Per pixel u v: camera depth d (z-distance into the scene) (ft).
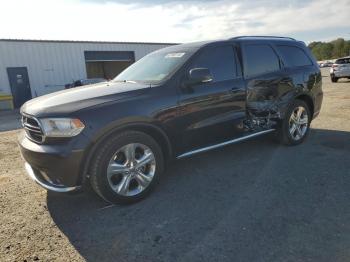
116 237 9.86
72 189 10.85
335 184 12.78
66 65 72.74
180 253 8.91
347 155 16.24
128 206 11.82
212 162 15.97
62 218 11.16
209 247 9.09
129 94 12.00
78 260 8.84
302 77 18.02
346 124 23.32
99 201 12.32
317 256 8.46
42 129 10.74
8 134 28.30
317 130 21.85
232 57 15.17
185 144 13.42
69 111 10.66
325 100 36.78
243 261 8.43
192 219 10.66
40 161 10.77
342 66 66.23
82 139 10.55
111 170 11.28
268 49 16.93
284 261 8.33
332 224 9.91
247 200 11.80
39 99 12.84
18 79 66.49
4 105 62.03
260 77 15.84
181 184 13.51
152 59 15.81
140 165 11.96
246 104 15.30
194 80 12.80
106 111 11.08
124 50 83.30
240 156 16.69
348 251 8.58
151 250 9.12
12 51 65.21
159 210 11.39
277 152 17.11
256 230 9.80
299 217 10.41
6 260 8.89
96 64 96.89
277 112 16.88
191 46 14.92
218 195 12.33
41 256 9.05
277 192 12.32
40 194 13.19
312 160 15.67
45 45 69.36
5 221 11.03
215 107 14.03
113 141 11.16
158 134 12.50
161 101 12.34
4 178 15.26
